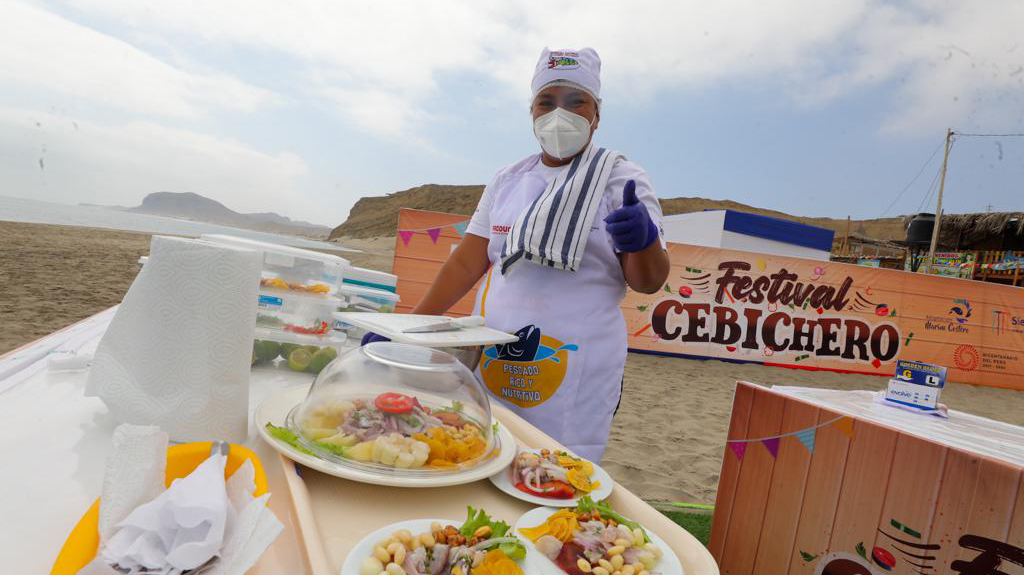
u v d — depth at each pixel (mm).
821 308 9234
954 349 9469
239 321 967
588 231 1642
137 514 600
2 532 643
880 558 1430
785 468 1717
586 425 1714
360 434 957
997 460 1222
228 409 958
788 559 1666
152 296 958
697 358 9219
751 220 13133
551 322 1685
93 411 1062
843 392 2018
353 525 785
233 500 699
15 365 1327
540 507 886
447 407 1073
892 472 1429
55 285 10797
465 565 676
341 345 1725
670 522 872
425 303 2004
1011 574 1189
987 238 23719
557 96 1731
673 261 9055
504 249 1736
